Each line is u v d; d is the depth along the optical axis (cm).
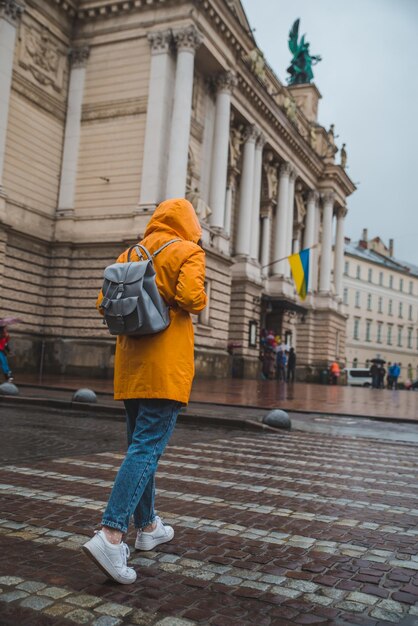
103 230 2606
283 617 301
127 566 355
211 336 2861
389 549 415
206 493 557
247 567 368
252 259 3534
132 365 361
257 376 3491
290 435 1056
